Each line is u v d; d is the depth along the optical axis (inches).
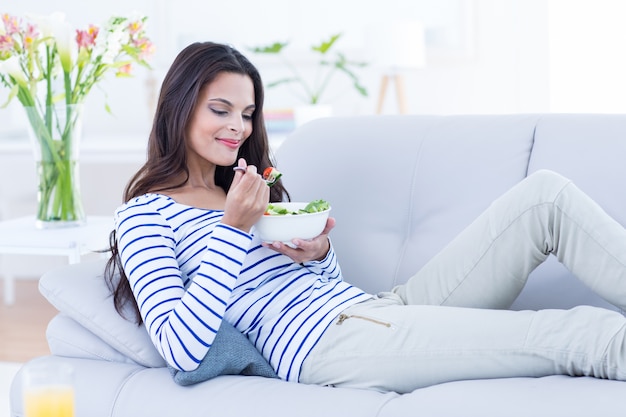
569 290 71.8
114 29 94.0
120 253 64.2
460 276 68.2
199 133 69.7
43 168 93.8
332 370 63.2
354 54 156.9
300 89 160.6
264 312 65.9
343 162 83.0
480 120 82.4
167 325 59.0
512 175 77.6
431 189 79.9
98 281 69.6
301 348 64.4
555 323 58.7
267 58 160.7
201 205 69.8
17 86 90.8
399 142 82.7
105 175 160.9
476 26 152.6
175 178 71.0
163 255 63.0
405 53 141.2
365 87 157.8
